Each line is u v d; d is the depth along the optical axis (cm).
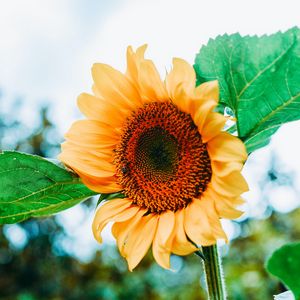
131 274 231
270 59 36
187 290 229
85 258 262
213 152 36
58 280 255
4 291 257
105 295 223
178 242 37
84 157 43
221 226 35
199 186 41
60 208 44
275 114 37
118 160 44
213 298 35
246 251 226
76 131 44
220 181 35
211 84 34
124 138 44
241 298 187
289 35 35
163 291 225
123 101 43
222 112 39
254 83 36
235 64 37
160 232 39
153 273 227
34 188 42
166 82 40
